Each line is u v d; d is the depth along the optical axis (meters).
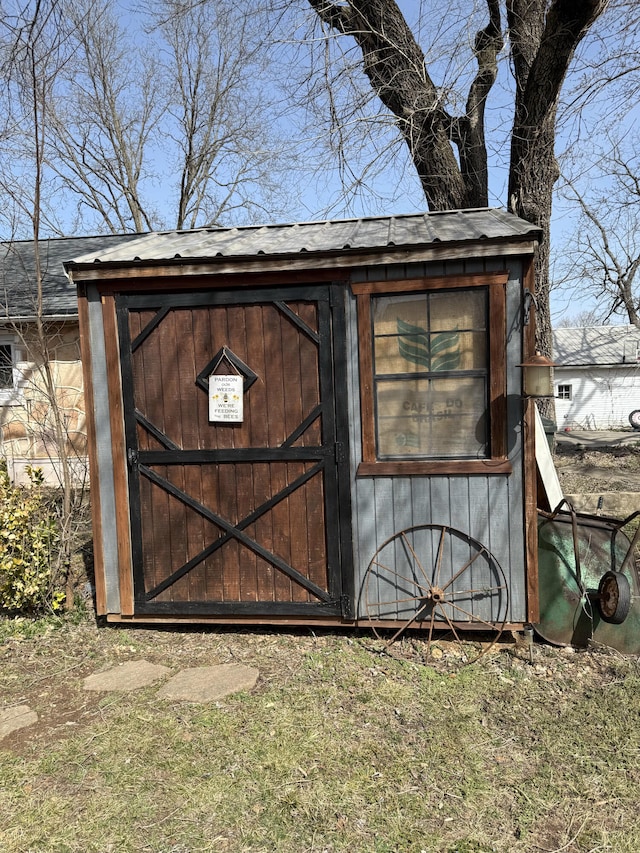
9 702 3.88
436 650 4.37
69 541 5.30
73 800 2.94
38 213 5.22
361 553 4.53
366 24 9.41
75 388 10.28
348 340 4.42
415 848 2.60
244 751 3.27
